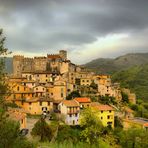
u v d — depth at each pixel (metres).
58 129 87.81
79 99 127.12
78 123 113.06
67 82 149.00
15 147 24.00
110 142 81.81
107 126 117.25
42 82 154.12
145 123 116.25
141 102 192.62
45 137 66.19
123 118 131.50
